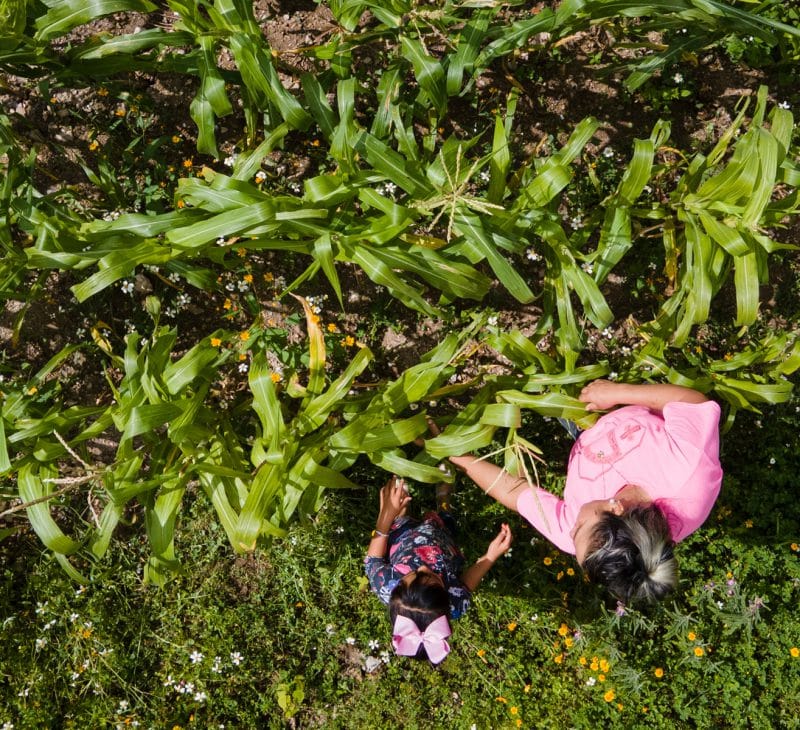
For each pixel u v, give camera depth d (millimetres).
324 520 3486
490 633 3490
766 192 2555
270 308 3455
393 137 3381
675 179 3457
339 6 2721
